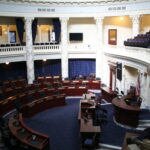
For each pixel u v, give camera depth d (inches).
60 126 479.8
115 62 689.6
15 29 808.9
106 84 779.4
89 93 639.1
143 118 458.0
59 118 525.7
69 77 840.9
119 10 704.4
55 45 776.3
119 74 658.8
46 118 526.9
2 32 791.1
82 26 822.5
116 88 653.9
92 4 730.2
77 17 759.1
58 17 753.0
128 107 433.7
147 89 505.0
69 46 841.5
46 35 863.1
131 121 438.9
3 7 652.1
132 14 680.4
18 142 342.0
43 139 341.7
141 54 513.0
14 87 661.9
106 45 753.6
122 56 620.4
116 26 794.2
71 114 552.1
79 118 434.9
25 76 810.2
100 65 781.3
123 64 634.2
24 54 727.7
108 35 810.8
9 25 766.5
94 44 827.4
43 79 779.4
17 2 676.7
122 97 499.8
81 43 837.2
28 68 739.4
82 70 852.0
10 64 770.8
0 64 743.7
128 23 767.1
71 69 850.8
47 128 470.3
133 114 431.5
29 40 724.7
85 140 361.1
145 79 517.7
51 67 841.5
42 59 765.3
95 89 753.6
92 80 761.0
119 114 454.6
